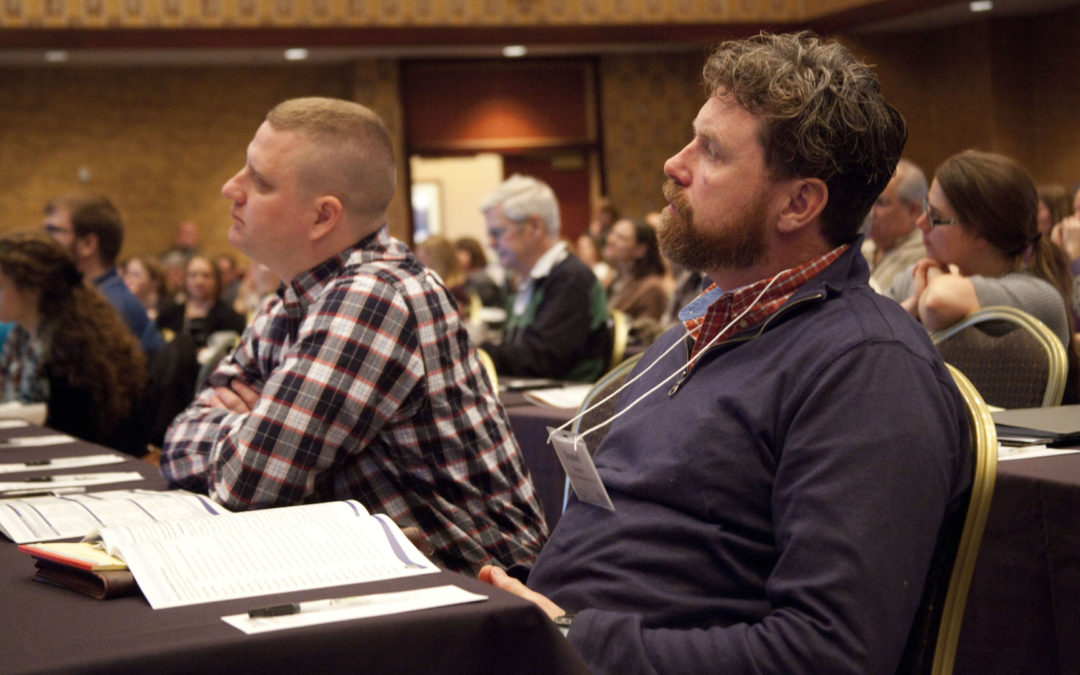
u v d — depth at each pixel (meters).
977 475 1.14
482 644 0.95
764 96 1.22
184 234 11.78
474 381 1.77
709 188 1.24
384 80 12.10
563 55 12.49
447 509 1.69
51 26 10.52
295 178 1.74
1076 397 2.26
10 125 11.80
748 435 1.16
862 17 11.05
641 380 1.41
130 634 0.91
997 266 2.53
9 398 3.25
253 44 10.92
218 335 5.24
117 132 12.12
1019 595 1.62
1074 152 10.88
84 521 1.41
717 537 1.15
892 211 3.43
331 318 1.65
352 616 0.94
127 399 3.27
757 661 1.04
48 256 3.17
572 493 1.41
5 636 0.93
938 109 11.66
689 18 11.58
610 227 9.38
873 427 1.08
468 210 15.60
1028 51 11.13
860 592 1.03
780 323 1.21
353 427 1.63
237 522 1.20
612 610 1.18
